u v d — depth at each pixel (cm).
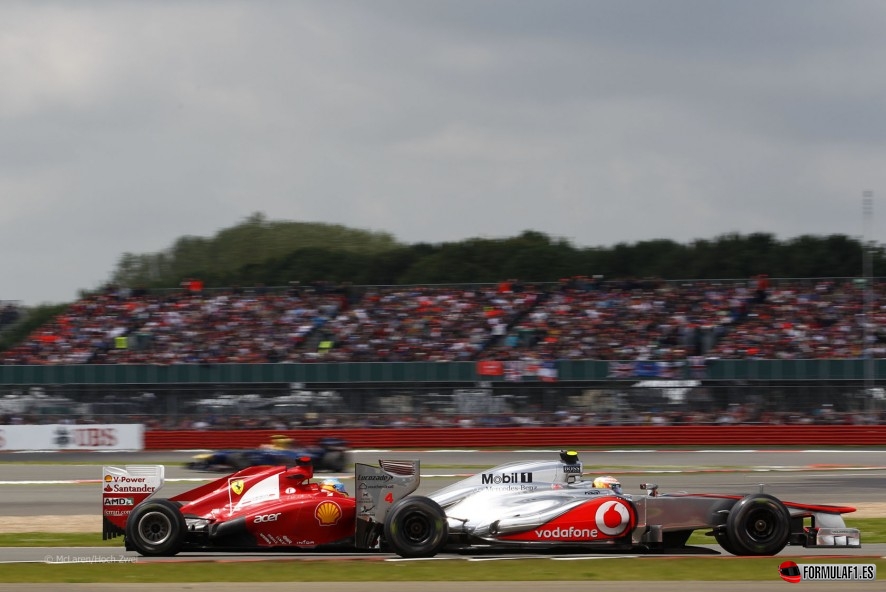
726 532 2562
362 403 7544
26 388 7550
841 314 8331
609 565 2394
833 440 7219
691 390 7494
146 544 2484
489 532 2519
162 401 7544
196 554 2614
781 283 8812
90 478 5484
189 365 7812
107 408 7475
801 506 2659
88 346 8381
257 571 2314
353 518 2577
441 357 8075
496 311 8756
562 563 2419
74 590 2103
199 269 16262
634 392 7512
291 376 7812
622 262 14700
